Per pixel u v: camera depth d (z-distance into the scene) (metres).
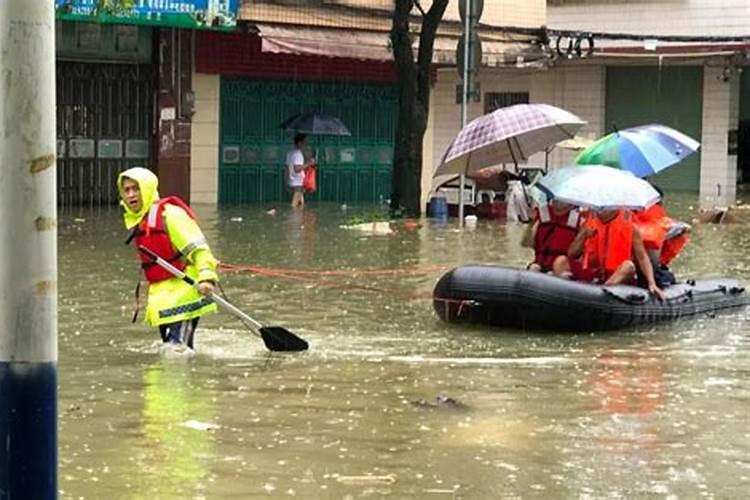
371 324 14.03
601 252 14.35
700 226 26.25
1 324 5.52
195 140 29.58
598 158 16.48
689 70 38.62
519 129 17.39
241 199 30.61
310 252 20.72
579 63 38.94
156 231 12.06
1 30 5.45
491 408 10.07
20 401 5.52
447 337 13.30
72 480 7.95
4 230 5.50
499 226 25.56
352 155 32.84
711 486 8.09
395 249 21.33
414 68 27.39
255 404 10.04
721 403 10.37
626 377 11.35
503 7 34.38
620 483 8.12
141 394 10.31
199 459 8.48
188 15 27.44
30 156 5.49
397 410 9.93
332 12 30.14
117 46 28.08
